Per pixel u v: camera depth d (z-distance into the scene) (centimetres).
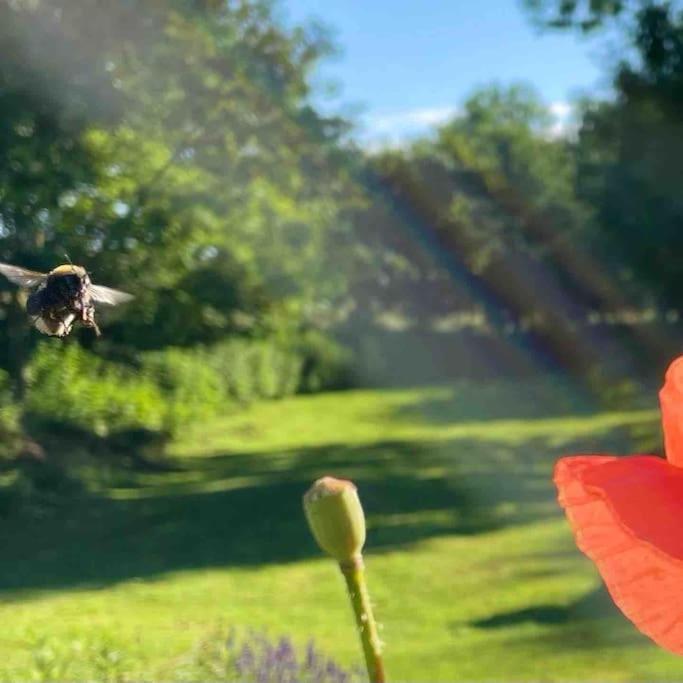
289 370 3691
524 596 1034
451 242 4297
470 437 2414
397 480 1847
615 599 124
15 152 1515
